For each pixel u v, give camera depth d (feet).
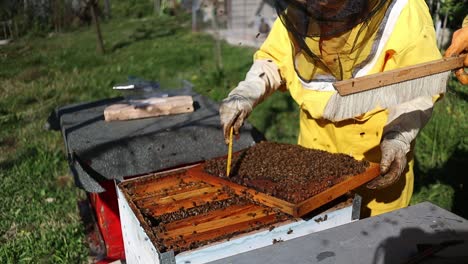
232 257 4.29
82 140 7.79
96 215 10.02
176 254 4.87
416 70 4.97
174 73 23.73
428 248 4.20
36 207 12.09
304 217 5.55
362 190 7.41
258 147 7.22
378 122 6.78
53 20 35.58
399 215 4.83
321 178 5.78
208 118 8.68
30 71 25.30
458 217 4.76
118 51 30.12
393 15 6.23
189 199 6.00
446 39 18.71
